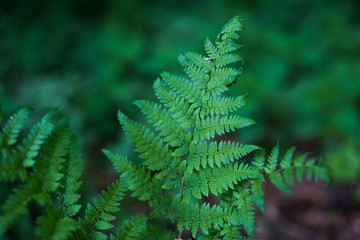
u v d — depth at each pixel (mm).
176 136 853
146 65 2850
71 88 2557
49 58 3092
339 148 2355
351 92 2668
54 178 764
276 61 3033
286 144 2521
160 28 3613
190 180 851
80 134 2213
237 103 853
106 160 2121
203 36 3244
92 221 817
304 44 3203
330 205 1971
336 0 3977
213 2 4230
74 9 3926
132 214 1666
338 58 3113
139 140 839
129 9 3686
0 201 1369
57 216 755
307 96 2723
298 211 1927
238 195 847
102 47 3119
